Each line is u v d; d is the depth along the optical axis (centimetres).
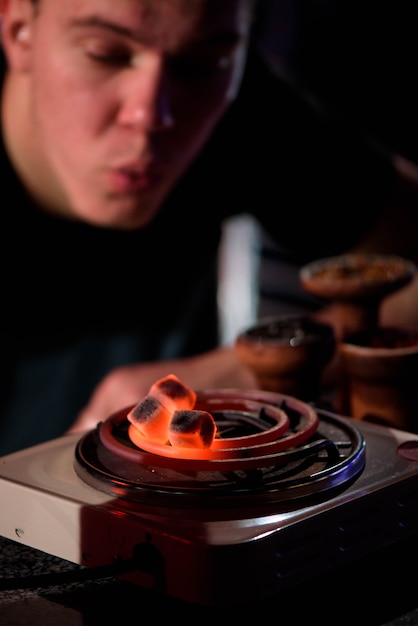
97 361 154
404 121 248
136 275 151
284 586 71
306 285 102
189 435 75
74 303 146
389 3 238
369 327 101
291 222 149
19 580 73
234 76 112
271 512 72
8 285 140
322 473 74
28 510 77
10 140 132
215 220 153
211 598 70
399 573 77
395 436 83
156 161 112
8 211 135
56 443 84
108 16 102
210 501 73
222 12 103
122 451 78
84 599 74
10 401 148
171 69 106
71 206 134
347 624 71
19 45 116
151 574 71
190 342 179
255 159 143
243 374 120
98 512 74
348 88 250
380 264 105
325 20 246
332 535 73
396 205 145
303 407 83
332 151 143
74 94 109
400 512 76
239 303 221
